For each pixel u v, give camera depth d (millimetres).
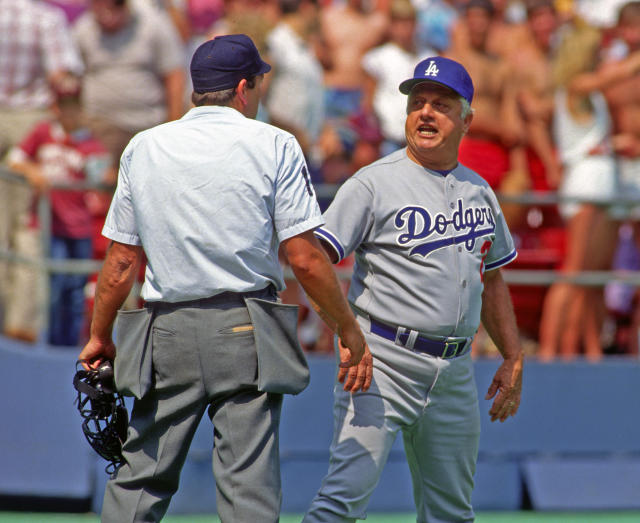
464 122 13406
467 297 13328
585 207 24547
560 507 23672
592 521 22641
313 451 23344
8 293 22828
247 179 11703
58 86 24438
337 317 12039
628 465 24141
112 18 24875
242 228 11688
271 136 11945
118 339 12109
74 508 22859
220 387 11789
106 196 23891
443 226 13258
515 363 14281
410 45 27891
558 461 23938
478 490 23688
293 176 11891
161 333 11867
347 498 13055
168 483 12133
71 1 29547
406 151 13695
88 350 12578
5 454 22641
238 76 12219
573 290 24578
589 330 24891
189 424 11969
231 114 12109
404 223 13211
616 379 24281
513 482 23828
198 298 11758
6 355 22562
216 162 11727
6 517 22203
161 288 11828
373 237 13367
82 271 23469
